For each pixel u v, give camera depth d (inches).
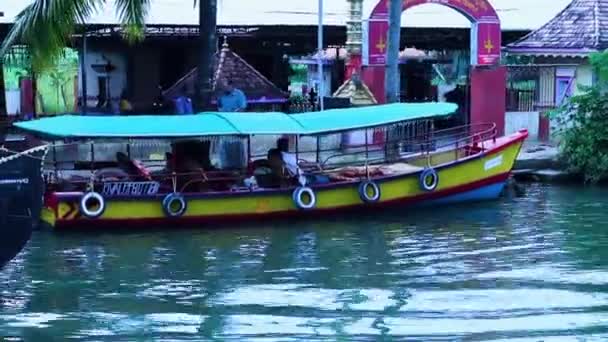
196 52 1604.3
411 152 1134.4
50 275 757.3
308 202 962.7
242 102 1203.2
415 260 799.7
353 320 637.9
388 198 998.4
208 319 642.8
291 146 1215.6
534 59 1462.8
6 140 1048.2
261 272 766.5
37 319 644.7
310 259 807.7
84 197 909.8
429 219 974.4
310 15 1505.9
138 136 912.3
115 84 1577.3
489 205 1045.8
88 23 1256.2
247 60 1660.9
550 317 641.0
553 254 816.9
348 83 1269.7
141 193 930.1
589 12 1432.1
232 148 1032.8
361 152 1089.4
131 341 600.1
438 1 1321.4
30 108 1449.3
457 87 1477.6
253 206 951.6
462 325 625.3
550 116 1241.4
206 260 806.5
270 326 627.5
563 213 997.8
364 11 1457.9
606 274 748.6
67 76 1473.9
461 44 1632.6
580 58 1393.9
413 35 1498.5
